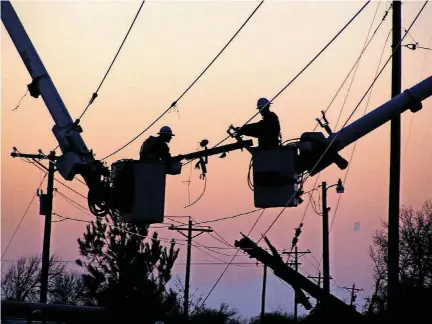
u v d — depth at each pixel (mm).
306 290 40844
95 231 59219
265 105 22781
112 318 30844
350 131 23234
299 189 23109
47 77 24859
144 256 59031
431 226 65312
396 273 29297
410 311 37656
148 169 24266
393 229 29422
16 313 28344
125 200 24172
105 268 59125
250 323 80250
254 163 22766
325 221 58281
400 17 30641
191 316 68500
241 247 41125
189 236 60719
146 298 57938
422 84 23922
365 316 38000
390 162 29766
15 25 24859
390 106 23422
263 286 81062
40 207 50156
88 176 24359
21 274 92375
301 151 22609
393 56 30547
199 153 24656
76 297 81938
